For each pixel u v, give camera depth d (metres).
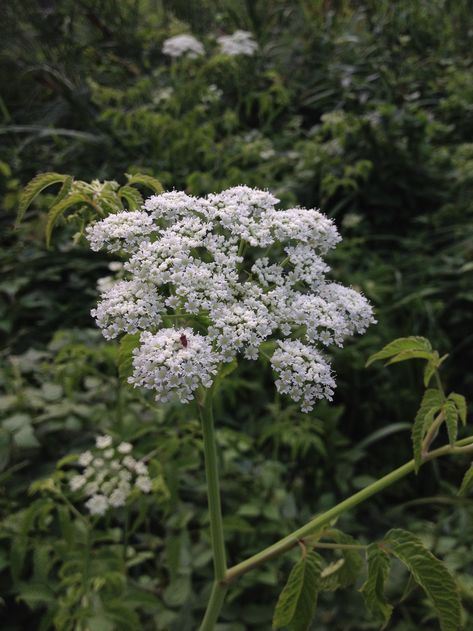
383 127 0.58
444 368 0.44
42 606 0.28
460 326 0.46
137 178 0.20
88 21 0.78
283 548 0.17
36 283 0.47
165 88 0.67
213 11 0.87
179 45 0.63
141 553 0.28
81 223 0.19
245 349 0.17
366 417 0.41
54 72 0.65
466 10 0.92
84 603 0.24
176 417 0.33
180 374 0.16
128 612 0.23
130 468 0.26
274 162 0.57
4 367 0.36
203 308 0.17
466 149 0.62
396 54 0.79
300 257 0.19
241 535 0.30
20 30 0.70
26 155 0.59
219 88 0.73
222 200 0.19
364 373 0.42
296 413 0.36
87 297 0.47
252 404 0.40
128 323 0.17
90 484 0.25
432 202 0.58
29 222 0.50
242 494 0.32
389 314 0.45
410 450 0.41
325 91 0.74
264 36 0.81
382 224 0.57
